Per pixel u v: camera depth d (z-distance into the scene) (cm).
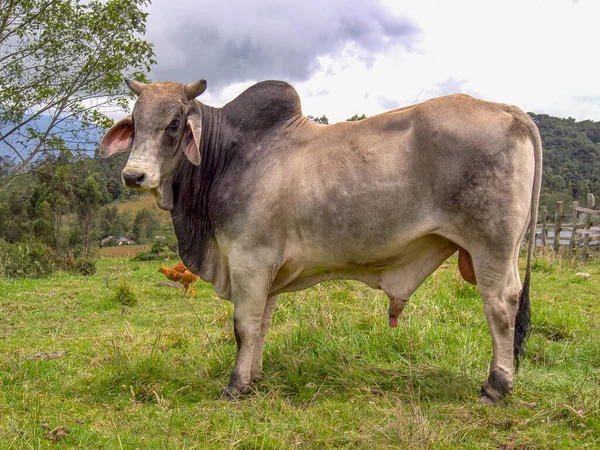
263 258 401
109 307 736
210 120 431
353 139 395
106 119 1039
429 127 372
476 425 341
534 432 335
